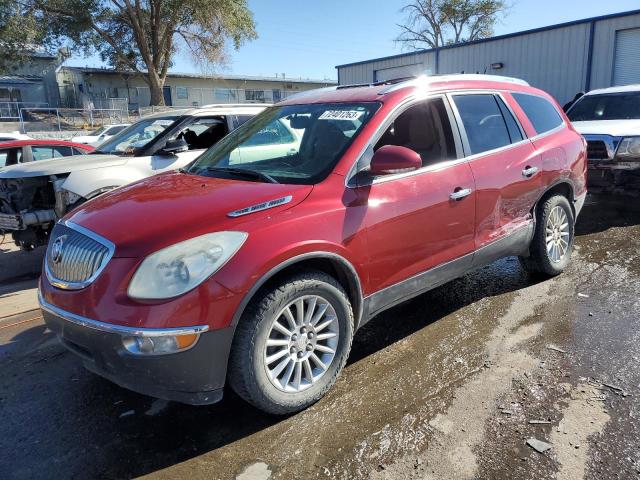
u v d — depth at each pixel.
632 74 16.95
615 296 4.42
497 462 2.50
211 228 2.67
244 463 2.60
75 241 2.89
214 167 3.80
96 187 5.77
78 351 2.82
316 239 2.88
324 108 3.80
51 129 30.30
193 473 2.54
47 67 40.00
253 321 2.67
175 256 2.56
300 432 2.81
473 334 3.84
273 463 2.58
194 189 3.22
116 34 34.31
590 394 3.00
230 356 2.68
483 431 2.73
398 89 3.66
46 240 6.36
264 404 2.80
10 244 8.02
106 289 2.58
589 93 9.46
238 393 2.78
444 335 3.86
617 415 2.80
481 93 4.20
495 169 3.99
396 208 3.29
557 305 4.29
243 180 3.35
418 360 3.51
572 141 4.93
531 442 2.62
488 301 4.46
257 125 4.17
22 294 5.57
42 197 6.30
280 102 4.46
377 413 2.94
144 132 6.90
